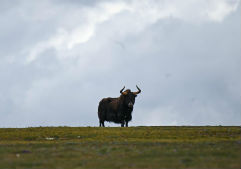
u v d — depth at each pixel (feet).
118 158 333.83
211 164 305.53
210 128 545.85
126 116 620.90
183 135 489.67
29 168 304.50
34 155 349.20
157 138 474.90
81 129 551.18
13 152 361.71
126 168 301.84
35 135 507.71
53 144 416.05
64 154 351.25
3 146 403.13
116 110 622.95
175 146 383.65
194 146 381.40
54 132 525.34
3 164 314.76
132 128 556.51
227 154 339.16
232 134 496.23
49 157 341.00
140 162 318.24
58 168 302.86
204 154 340.59
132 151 360.48
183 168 297.74
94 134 506.07
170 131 517.14
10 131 544.62
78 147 387.55
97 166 307.99
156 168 300.20
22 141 476.13
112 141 452.35
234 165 300.81
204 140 450.30
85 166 308.40
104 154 350.64
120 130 533.55
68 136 501.56
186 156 335.47
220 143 402.52
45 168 304.50
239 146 377.30
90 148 379.14
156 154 343.67
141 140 457.27
